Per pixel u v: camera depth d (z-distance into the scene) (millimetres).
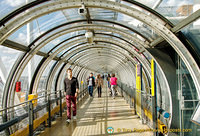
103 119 6332
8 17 3584
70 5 3705
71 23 5320
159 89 5609
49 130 5191
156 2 3578
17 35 4242
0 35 3311
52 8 3711
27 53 4977
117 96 12727
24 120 4348
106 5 3668
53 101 6539
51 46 6465
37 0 3605
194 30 3189
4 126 3275
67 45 7258
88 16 4945
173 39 3330
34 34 4816
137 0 3721
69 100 5922
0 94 4637
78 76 15219
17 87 4707
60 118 6637
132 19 4914
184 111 3846
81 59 12484
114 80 11391
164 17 3729
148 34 4848
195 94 3689
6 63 4777
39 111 5066
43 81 7613
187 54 3180
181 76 4012
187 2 3164
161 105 5473
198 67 3021
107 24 5641
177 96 3998
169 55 4391
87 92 16078
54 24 5031
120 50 8586
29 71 6273
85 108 8406
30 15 3633
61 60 8211
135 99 7094
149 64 5945
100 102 10070
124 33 5375
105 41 8086
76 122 6000
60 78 9531
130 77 10891
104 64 22578
